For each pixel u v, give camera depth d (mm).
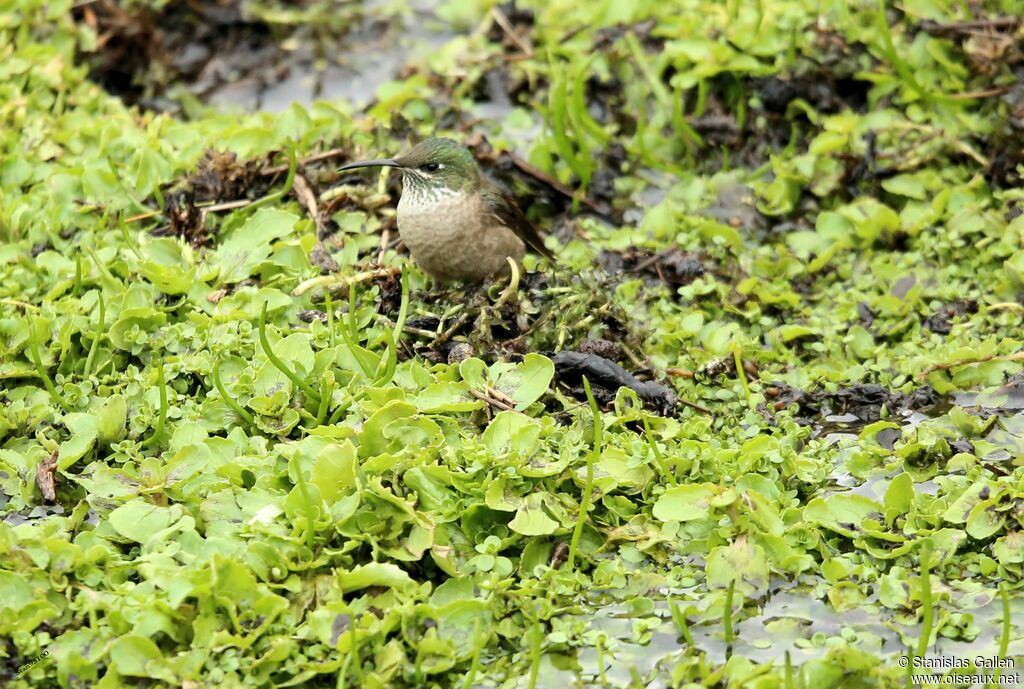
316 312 11859
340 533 9328
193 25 17078
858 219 13469
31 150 13930
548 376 10734
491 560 9445
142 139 13922
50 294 11805
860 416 11688
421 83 15641
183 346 11344
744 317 12695
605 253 13320
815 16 15266
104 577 9172
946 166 14133
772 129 14844
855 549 9859
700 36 15109
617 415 10852
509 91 15547
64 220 12883
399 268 12414
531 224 12836
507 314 11656
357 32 17156
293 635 8812
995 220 13227
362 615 8906
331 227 13234
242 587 8859
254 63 16859
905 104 14750
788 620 9383
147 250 12297
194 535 9359
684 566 9812
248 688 8539
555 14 16234
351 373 11070
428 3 17578
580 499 10008
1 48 15414
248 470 10016
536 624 8695
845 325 12664
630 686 8930
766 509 9766
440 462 10094
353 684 8711
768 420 11305
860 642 9156
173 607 8703
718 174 14398
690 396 11664
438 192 12000
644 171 14680
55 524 9594
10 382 11125
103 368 11227
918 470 10711
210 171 13352
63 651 8695
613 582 9641
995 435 11078
